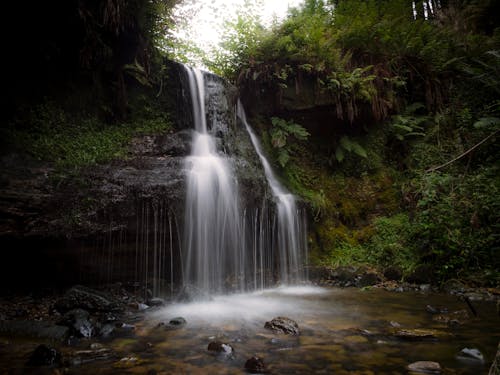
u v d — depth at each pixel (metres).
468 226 6.81
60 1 5.44
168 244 5.45
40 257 4.64
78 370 2.44
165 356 2.74
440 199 7.73
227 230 6.16
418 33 10.55
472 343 3.03
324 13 10.67
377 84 10.05
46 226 4.53
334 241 8.23
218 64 9.76
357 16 9.89
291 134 9.76
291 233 7.54
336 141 10.05
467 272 6.24
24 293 4.68
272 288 6.61
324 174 9.70
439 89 10.80
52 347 2.87
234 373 2.39
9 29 5.45
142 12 6.68
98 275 5.04
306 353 2.80
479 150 8.81
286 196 7.90
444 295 5.67
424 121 10.54
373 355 2.74
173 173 5.69
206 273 5.86
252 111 9.57
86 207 4.82
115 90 7.29
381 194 9.35
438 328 3.57
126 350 2.89
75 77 6.70
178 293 5.24
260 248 6.79
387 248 7.58
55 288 4.82
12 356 2.72
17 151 5.21
